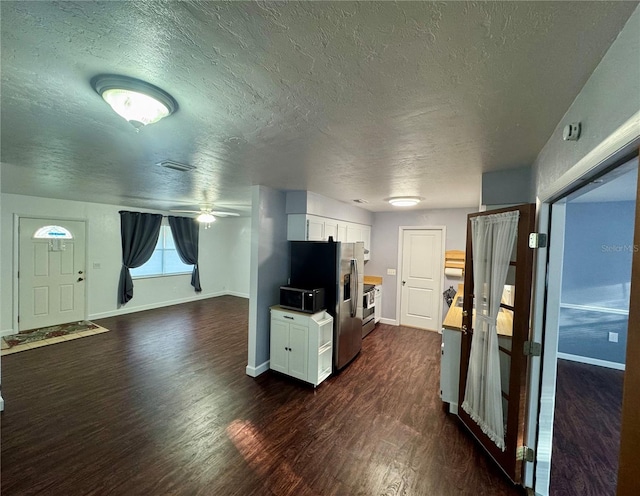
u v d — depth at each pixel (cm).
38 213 491
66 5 79
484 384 225
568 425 261
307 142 187
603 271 378
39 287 499
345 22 84
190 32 89
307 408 280
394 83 117
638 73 77
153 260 678
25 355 397
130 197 460
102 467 200
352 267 387
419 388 322
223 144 194
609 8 77
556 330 188
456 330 273
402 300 568
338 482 192
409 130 165
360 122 155
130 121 130
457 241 520
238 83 118
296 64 105
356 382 335
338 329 356
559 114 142
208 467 202
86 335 478
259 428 247
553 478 202
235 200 478
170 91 125
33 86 122
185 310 655
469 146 190
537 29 85
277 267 374
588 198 354
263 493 182
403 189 342
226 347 438
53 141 192
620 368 369
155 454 213
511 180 247
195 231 741
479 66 104
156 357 398
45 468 198
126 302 619
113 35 91
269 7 79
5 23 85
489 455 217
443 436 240
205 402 288
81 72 112
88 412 266
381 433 243
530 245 189
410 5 78
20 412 265
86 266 553
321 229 405
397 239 569
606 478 202
